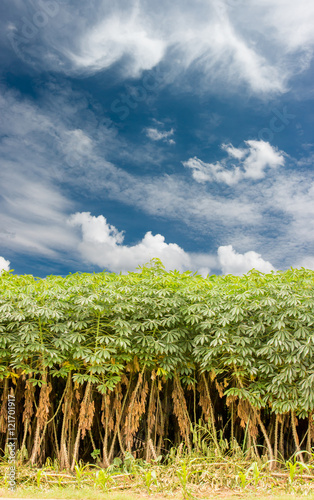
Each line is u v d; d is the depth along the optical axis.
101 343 5.26
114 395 5.82
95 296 5.11
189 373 5.76
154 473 4.60
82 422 5.32
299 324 5.16
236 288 5.68
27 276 5.99
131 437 5.54
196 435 5.48
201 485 4.67
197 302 5.60
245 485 4.72
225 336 5.45
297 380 5.34
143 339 5.27
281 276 5.86
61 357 5.34
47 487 4.70
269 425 6.02
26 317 5.39
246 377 5.78
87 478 5.03
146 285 5.69
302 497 4.24
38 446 5.42
